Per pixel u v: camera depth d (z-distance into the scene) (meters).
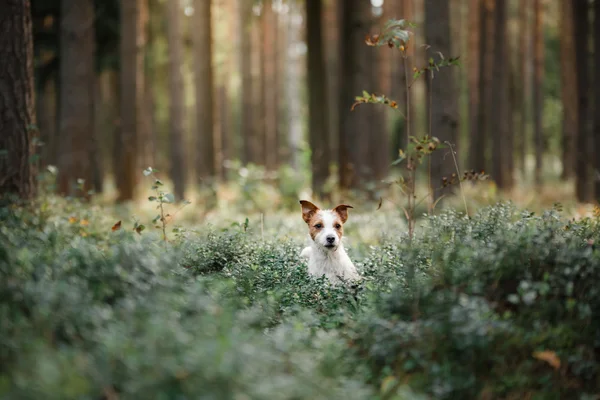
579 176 17.19
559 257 4.76
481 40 21.02
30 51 8.18
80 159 14.19
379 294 5.30
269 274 6.13
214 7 23.61
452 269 5.02
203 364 3.24
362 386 4.16
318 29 16.50
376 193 13.17
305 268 6.59
